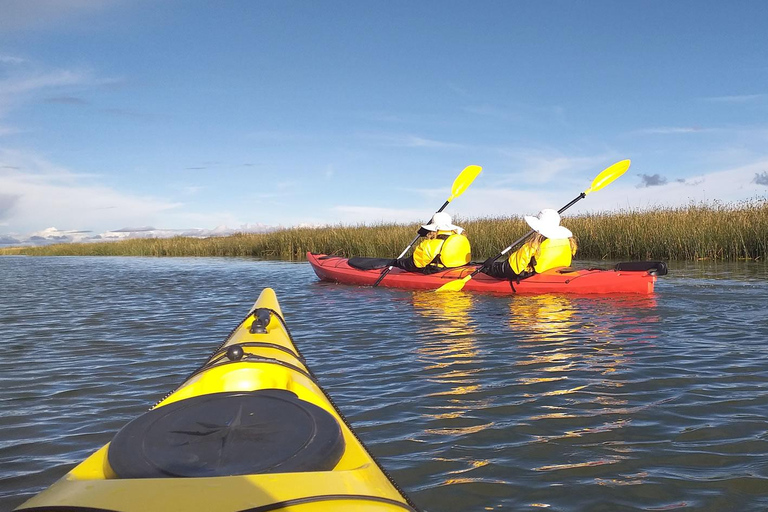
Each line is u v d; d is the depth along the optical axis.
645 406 3.67
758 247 13.12
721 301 7.50
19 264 24.92
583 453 2.98
